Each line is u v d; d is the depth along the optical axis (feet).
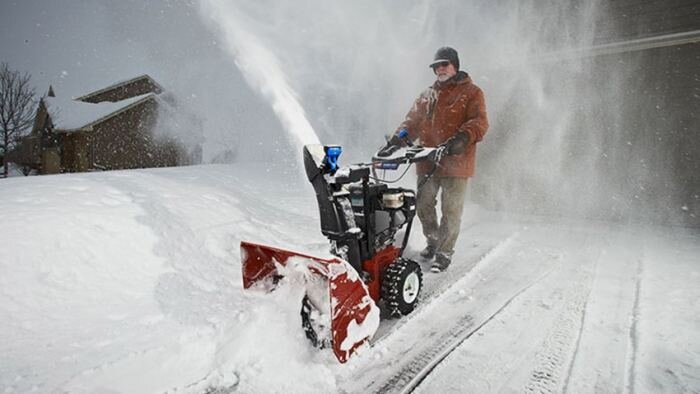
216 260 12.73
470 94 14.06
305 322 8.86
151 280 11.17
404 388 7.69
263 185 25.71
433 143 14.98
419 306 11.09
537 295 11.86
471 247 16.74
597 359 8.41
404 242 11.78
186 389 7.48
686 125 21.31
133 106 72.59
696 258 15.06
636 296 11.56
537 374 8.00
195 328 9.07
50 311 9.53
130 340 8.67
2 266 9.96
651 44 21.22
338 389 7.64
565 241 17.94
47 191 13.19
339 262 8.04
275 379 7.78
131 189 14.90
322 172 9.44
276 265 9.25
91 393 7.21
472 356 8.71
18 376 7.43
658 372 7.86
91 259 11.05
